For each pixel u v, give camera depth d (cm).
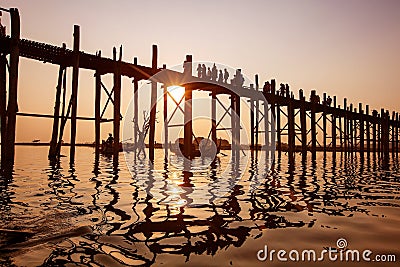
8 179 938
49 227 444
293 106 2725
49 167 1331
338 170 1409
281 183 934
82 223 465
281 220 494
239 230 438
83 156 2300
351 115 3581
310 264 321
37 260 331
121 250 359
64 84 1722
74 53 1540
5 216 500
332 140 3322
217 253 351
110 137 2581
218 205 606
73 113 1551
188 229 441
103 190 759
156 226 454
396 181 1011
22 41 1418
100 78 1812
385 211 561
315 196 714
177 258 336
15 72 1327
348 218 509
